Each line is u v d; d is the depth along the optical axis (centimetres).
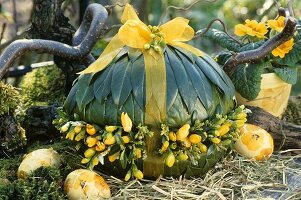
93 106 89
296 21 101
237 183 93
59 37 114
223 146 92
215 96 90
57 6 113
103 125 89
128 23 89
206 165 92
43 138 106
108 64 90
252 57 99
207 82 90
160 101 87
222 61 109
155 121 87
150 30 91
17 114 104
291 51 106
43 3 112
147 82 87
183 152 88
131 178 91
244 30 106
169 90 87
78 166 95
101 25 105
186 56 91
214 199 89
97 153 88
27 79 121
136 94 87
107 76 89
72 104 92
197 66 91
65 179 89
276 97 107
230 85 94
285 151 102
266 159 98
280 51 103
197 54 92
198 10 176
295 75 107
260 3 176
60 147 100
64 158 96
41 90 119
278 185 92
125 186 90
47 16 112
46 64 131
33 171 88
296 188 92
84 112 90
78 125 89
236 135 93
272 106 108
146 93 87
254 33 106
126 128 86
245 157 98
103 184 87
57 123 94
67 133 90
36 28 114
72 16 152
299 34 106
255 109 104
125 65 89
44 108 105
